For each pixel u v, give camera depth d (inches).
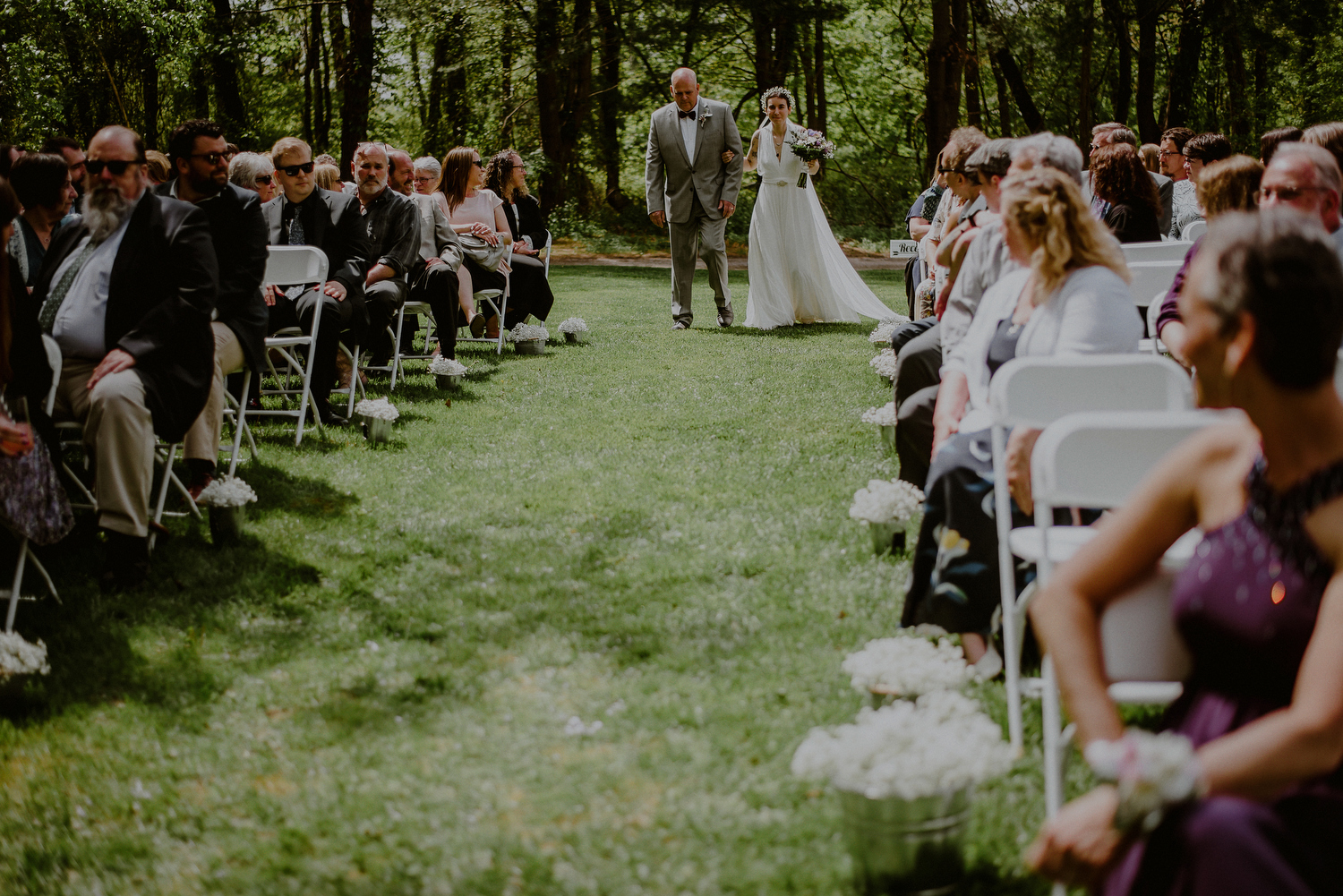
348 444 257.3
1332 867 63.8
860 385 323.3
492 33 1052.5
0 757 126.3
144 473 171.5
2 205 153.6
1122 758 61.7
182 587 172.7
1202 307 65.7
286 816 114.0
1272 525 66.4
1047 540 100.9
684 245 454.6
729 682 137.9
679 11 1049.5
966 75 1229.1
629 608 163.5
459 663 148.3
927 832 95.7
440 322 334.6
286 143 278.2
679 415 285.9
